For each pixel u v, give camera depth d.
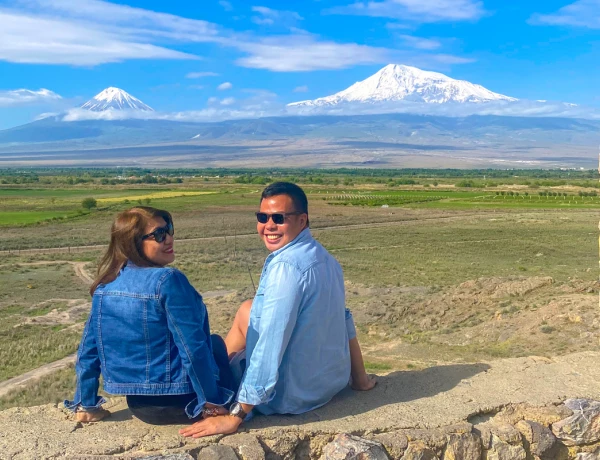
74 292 36.22
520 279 27.47
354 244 58.00
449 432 4.62
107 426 4.56
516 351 16.73
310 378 4.70
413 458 4.45
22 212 90.25
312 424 4.61
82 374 4.54
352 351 5.27
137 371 4.30
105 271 4.50
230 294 31.28
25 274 43.41
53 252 55.72
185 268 42.94
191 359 4.21
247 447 4.25
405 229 70.12
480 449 4.73
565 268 40.88
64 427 4.54
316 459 4.51
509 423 4.98
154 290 4.20
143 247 4.52
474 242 58.53
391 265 43.66
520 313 20.94
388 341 20.05
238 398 4.45
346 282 34.94
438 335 20.36
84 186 151.12
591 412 5.05
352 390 5.36
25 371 19.06
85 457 4.05
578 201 105.62
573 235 62.84
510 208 94.06
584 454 5.04
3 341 24.06
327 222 78.06
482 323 21.00
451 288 29.72
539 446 4.88
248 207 95.75
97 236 65.94
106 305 4.33
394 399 5.14
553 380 5.57
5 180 169.25
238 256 49.38
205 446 4.24
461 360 16.33
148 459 4.04
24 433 4.41
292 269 4.46
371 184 162.75
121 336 4.28
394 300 27.16
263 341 4.41
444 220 80.00
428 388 5.38
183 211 90.69
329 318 4.70
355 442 4.34
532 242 58.00
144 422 4.61
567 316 19.05
